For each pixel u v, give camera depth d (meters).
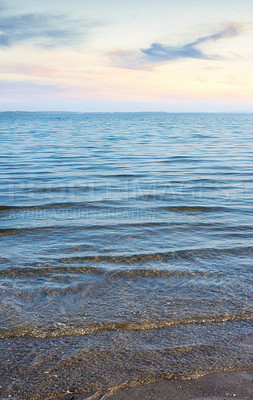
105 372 3.39
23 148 26.81
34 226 8.16
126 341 3.88
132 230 7.89
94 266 5.89
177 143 31.72
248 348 3.76
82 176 15.08
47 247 6.78
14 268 5.77
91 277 5.49
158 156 21.91
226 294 4.96
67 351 3.71
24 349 3.73
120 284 5.26
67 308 4.57
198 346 3.79
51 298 4.83
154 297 4.87
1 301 4.72
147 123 94.50
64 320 4.29
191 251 6.60
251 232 7.76
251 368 3.45
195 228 8.05
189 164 18.47
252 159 20.16
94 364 3.50
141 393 3.12
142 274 5.61
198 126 74.25
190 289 5.11
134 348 3.76
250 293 5.00
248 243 7.04
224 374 3.36
